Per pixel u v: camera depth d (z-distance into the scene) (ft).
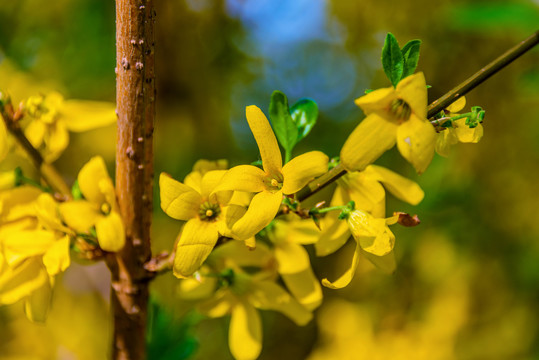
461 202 2.18
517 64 1.95
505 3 1.37
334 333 2.66
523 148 2.11
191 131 2.19
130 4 0.84
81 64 2.07
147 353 1.00
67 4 2.02
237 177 0.80
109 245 0.83
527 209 2.19
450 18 1.47
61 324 2.25
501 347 2.46
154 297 1.03
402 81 0.75
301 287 0.94
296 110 0.89
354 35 2.39
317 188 0.84
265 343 2.81
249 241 0.81
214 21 2.12
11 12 2.02
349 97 2.62
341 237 0.89
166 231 2.20
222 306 0.95
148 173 0.87
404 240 2.40
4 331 2.22
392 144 0.76
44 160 0.90
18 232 0.84
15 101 1.87
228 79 2.25
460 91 0.79
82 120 0.94
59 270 0.83
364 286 2.78
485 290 2.47
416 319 2.65
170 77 2.10
